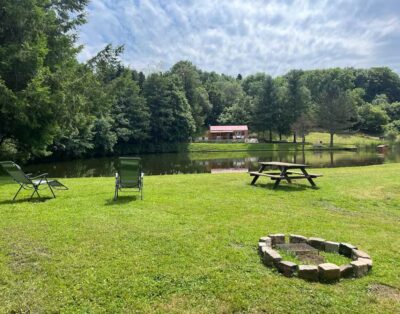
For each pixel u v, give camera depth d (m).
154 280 3.80
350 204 8.32
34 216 6.47
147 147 50.81
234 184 11.15
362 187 10.59
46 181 8.59
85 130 32.69
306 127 58.50
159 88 53.06
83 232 5.43
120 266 4.14
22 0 14.78
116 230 5.57
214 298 3.45
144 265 4.17
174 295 3.49
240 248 4.81
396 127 69.81
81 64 21.67
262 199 8.63
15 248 4.70
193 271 4.02
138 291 3.56
